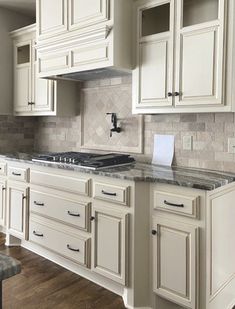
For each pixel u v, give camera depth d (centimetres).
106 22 234
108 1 232
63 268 262
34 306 206
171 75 219
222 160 229
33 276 247
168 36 220
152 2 229
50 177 259
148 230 201
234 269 214
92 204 227
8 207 308
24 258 281
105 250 218
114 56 232
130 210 202
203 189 172
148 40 232
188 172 219
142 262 202
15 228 300
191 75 209
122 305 209
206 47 201
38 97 337
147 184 199
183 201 181
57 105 321
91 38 242
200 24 203
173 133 256
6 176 313
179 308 204
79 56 255
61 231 253
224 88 195
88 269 232
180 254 184
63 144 358
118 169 230
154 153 267
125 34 239
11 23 365
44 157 277
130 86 284
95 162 242
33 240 282
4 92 365
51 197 260
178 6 213
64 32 263
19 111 362
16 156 310
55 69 276
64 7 262
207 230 175
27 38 345
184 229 182
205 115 237
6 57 363
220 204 189
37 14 288
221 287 196
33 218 281
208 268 178
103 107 310
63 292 224
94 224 225
